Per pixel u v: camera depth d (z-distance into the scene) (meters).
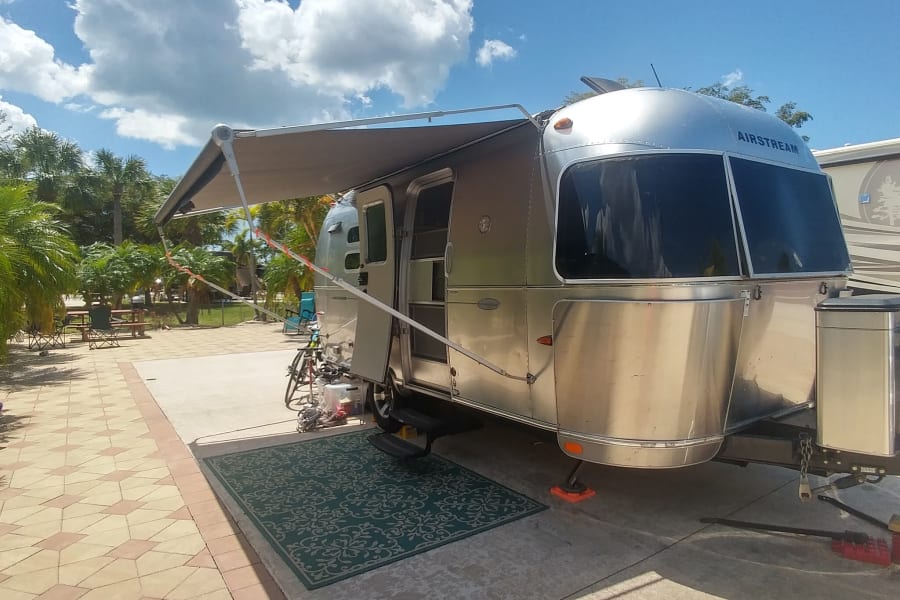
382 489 4.23
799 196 3.67
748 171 3.36
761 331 3.26
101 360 11.25
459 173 4.29
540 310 3.52
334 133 3.48
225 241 30.09
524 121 3.68
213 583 3.01
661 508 3.81
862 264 6.41
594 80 4.41
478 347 4.10
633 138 3.22
